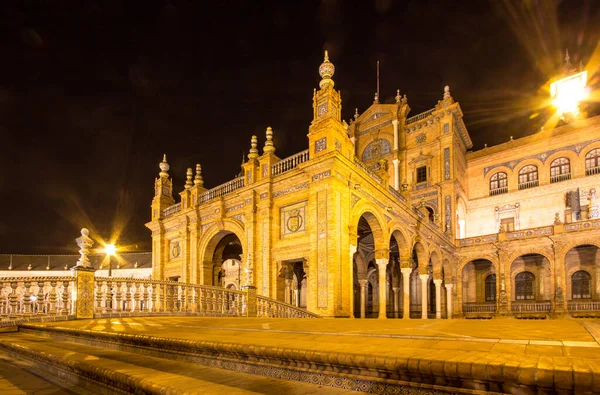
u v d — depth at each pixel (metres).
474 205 38.97
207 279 24.38
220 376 3.43
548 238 29.30
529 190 35.91
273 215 20.02
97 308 11.42
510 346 3.12
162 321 9.41
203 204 24.73
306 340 3.98
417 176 35.88
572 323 6.44
